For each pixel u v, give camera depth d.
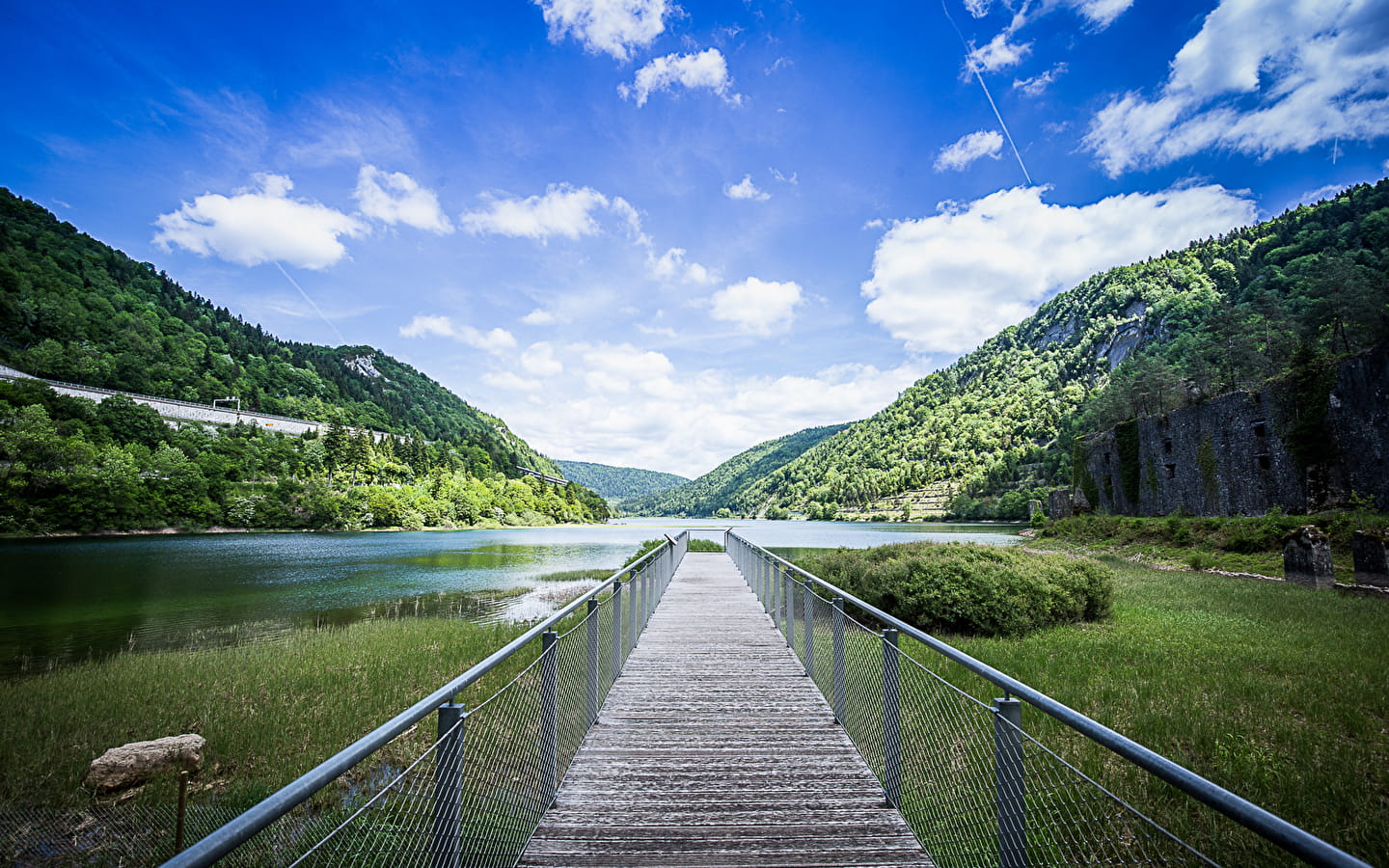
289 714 7.20
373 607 19.89
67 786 5.47
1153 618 10.77
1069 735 5.23
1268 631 9.30
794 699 6.09
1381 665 7.11
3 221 140.62
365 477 103.38
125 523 62.59
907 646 9.05
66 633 15.59
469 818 3.04
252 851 3.83
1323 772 4.39
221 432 97.19
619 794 4.03
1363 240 85.75
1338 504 26.08
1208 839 3.55
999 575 10.55
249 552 45.91
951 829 3.26
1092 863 3.05
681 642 8.62
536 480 147.62
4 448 58.00
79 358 105.12
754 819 3.69
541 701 3.76
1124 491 43.41
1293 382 28.78
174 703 7.77
